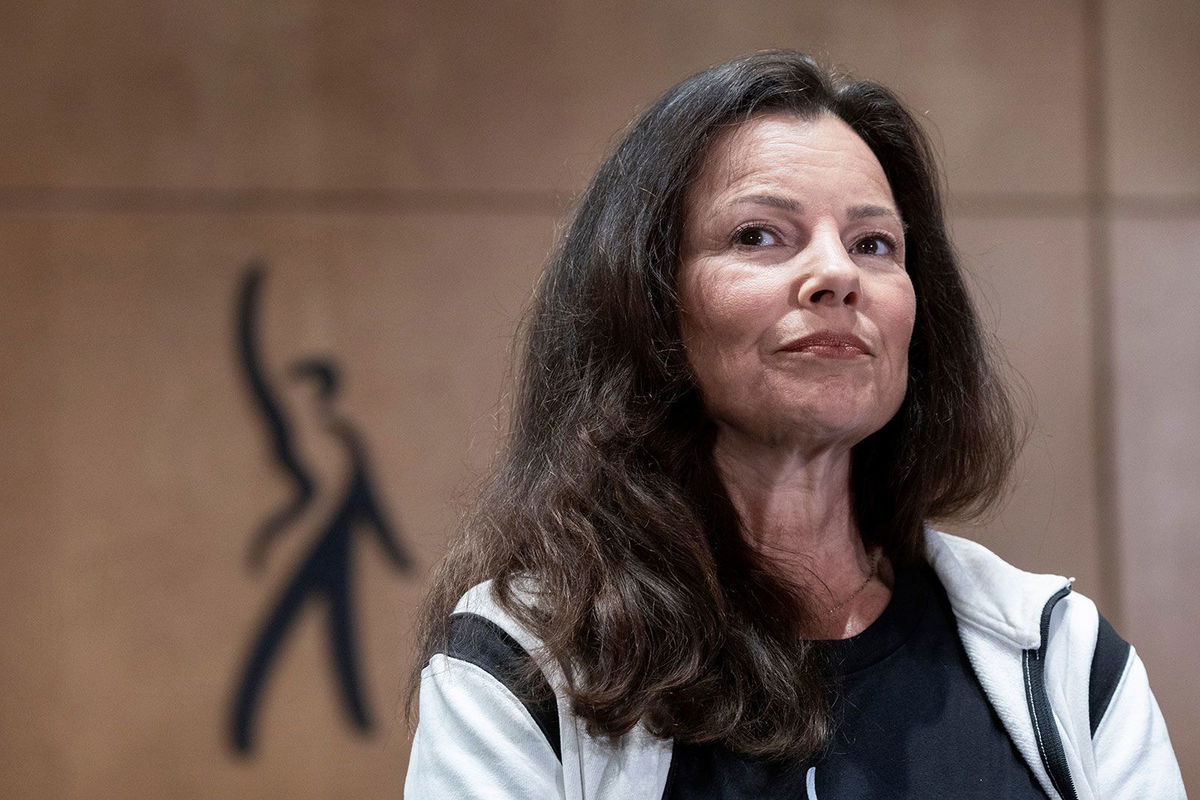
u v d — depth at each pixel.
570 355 4.03
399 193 11.37
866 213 3.77
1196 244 11.66
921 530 4.18
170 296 11.20
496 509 4.01
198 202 11.26
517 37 11.46
